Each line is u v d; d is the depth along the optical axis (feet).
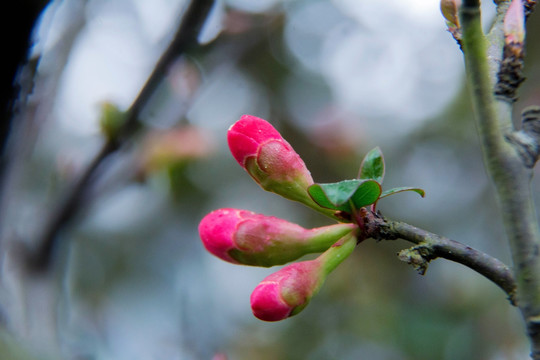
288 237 1.01
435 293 2.07
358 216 0.98
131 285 2.19
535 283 0.88
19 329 1.14
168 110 1.49
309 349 2.12
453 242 0.94
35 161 1.79
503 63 0.92
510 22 0.93
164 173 1.57
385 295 2.13
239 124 1.03
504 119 0.91
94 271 2.20
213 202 2.17
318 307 2.17
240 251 1.01
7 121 1.07
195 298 2.11
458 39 0.97
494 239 2.10
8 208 1.19
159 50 1.28
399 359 2.01
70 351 1.24
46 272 1.26
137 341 1.80
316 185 0.96
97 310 2.02
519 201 0.89
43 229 1.26
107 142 1.26
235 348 2.09
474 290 2.00
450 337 1.97
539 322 0.88
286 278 1.00
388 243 2.17
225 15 1.41
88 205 1.35
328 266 1.00
